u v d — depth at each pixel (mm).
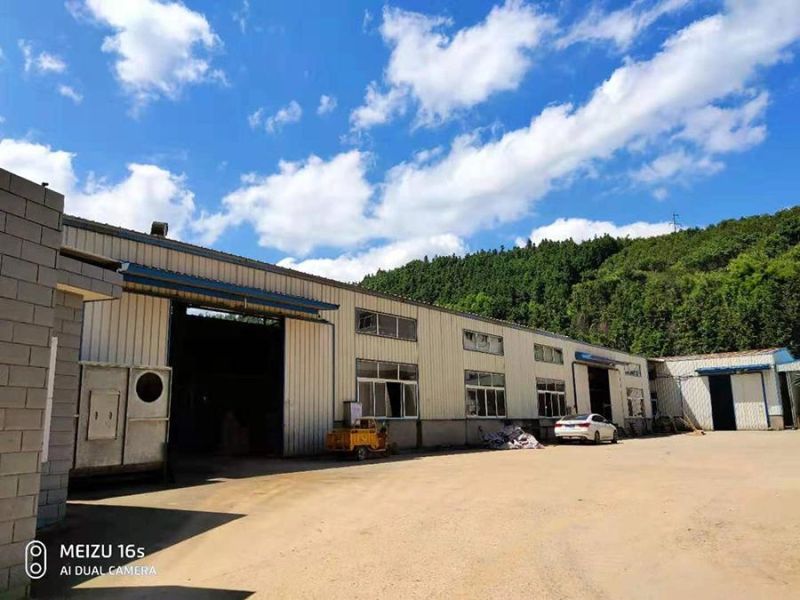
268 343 21359
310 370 17266
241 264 15703
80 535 6293
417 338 22094
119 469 9914
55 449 6953
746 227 96875
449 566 5293
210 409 21547
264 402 20844
